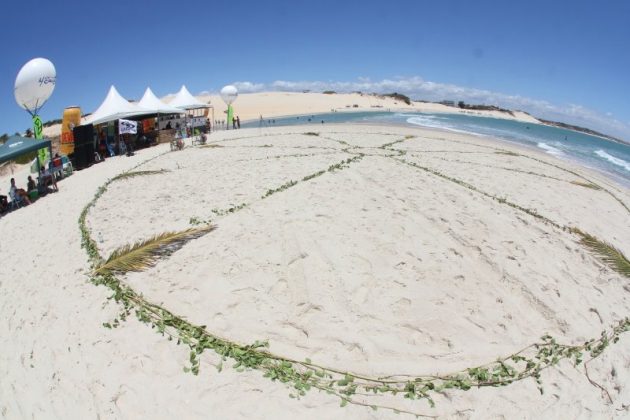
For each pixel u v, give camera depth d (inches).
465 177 553.3
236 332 244.8
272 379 213.3
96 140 759.1
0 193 626.2
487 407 203.5
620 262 335.9
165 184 519.2
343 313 256.2
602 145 1556.3
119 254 322.3
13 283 311.9
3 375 220.4
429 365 225.5
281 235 338.6
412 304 265.6
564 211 450.9
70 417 193.3
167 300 273.0
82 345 237.6
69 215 441.1
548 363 233.3
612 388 221.8
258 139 889.5
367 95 3085.6
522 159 768.9
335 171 534.3
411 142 861.8
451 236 346.6
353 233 342.0
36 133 645.3
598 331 262.8
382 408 199.6
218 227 362.3
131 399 202.1
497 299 277.0
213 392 205.6
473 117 2448.3
